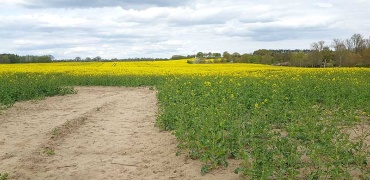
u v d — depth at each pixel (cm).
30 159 811
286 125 1040
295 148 719
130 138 1006
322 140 787
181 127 918
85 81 2955
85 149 898
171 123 1097
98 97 2062
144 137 1014
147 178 700
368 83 2195
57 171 741
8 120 1276
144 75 3259
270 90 1683
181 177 699
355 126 1092
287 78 2531
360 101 1362
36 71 3647
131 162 795
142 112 1473
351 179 626
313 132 844
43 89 2138
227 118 1009
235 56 8394
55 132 1056
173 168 749
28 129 1121
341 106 1296
